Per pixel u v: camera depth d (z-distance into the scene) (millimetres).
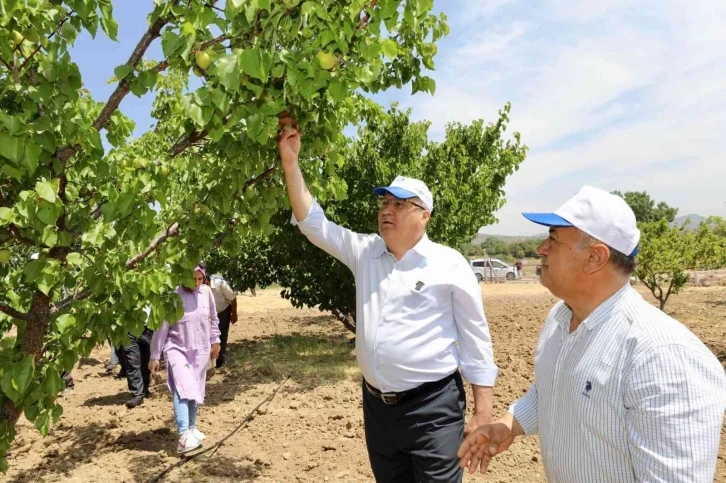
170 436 5812
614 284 1847
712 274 24172
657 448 1579
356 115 4547
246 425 5961
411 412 2838
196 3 2131
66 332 2234
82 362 9914
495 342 9844
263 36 2131
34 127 2021
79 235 2576
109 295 2496
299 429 5773
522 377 7129
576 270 1856
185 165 3090
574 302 1933
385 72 3105
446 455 2822
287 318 15867
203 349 5488
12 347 2400
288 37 2180
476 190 9195
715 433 1561
